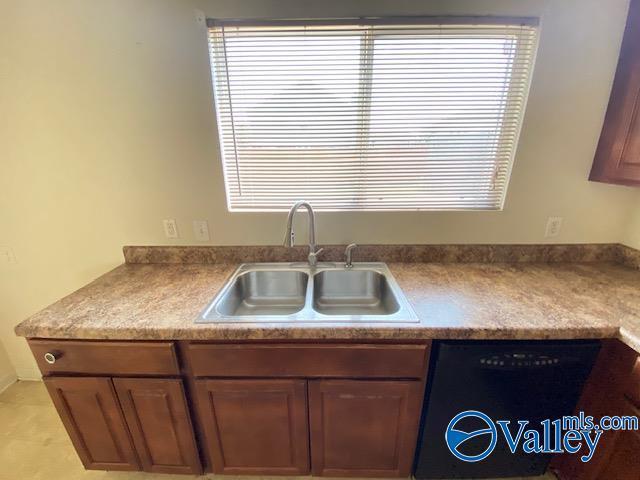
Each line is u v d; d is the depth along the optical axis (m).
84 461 1.25
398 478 1.29
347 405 1.11
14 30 1.22
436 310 1.07
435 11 1.19
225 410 1.13
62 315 1.06
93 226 1.52
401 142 1.39
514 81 1.30
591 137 1.33
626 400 0.97
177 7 1.19
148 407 1.12
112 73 1.27
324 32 1.25
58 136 1.36
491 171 1.43
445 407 1.10
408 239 1.52
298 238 1.53
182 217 1.50
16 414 1.69
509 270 1.43
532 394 1.07
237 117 1.37
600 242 1.50
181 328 0.99
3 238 1.54
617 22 1.18
